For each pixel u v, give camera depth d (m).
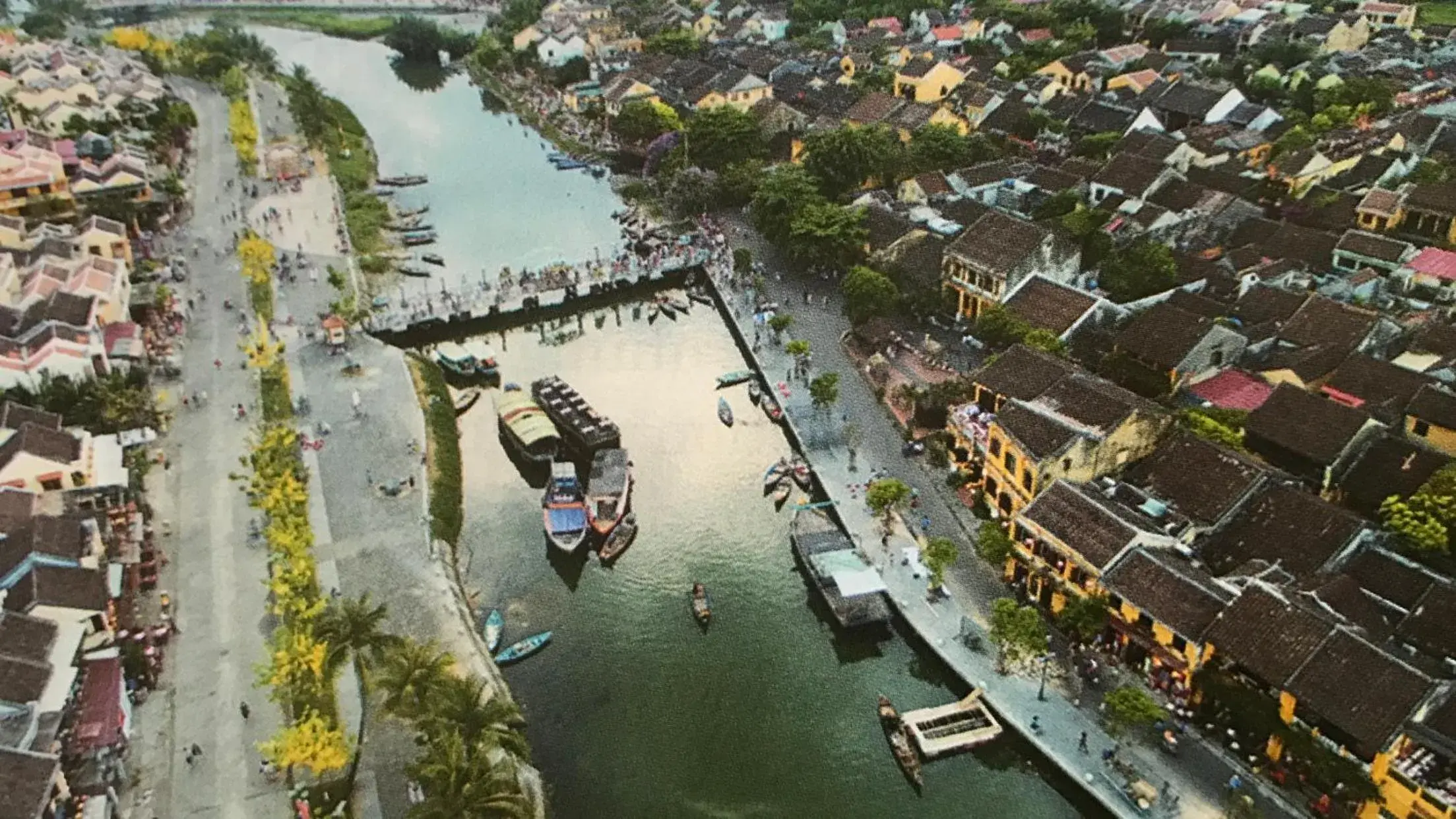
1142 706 73.69
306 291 147.88
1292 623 73.25
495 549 103.06
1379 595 81.94
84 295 126.62
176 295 144.38
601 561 101.00
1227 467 92.00
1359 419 96.94
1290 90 196.62
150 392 120.62
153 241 160.75
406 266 161.88
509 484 113.88
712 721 84.31
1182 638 76.75
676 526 106.12
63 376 111.50
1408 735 66.50
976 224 137.00
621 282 156.00
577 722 84.00
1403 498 91.06
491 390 132.38
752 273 153.62
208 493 104.50
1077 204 152.50
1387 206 140.50
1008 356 111.62
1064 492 89.00
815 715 84.50
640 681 87.94
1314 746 69.75
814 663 89.38
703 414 124.69
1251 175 160.25
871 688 86.62
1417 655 73.44
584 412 121.69
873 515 102.62
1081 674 83.12
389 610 90.31
